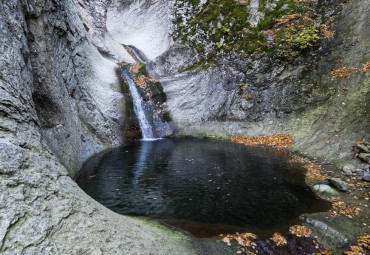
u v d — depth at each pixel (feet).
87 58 44.29
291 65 44.83
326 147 31.60
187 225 16.83
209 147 41.06
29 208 9.53
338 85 36.96
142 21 95.76
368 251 14.06
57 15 30.37
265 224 17.10
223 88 52.11
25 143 12.07
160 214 18.44
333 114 35.04
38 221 9.45
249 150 38.29
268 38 49.21
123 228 13.26
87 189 22.95
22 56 16.71
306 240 15.19
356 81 34.76
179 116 56.34
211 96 53.36
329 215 17.93
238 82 50.49
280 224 17.08
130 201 20.53
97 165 30.42
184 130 54.75
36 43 22.25
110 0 107.24
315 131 35.76
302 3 48.11
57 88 26.07
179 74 58.13
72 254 9.41
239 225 16.93
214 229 16.34
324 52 41.39
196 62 57.77
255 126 45.93
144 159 33.45
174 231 15.80
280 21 48.73
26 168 10.89
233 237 15.30
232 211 18.93
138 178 26.00
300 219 17.71
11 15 16.22
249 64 49.85
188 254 13.05
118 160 32.94
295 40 43.98
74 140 29.66
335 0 44.70
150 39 85.76
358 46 37.42
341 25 41.47
